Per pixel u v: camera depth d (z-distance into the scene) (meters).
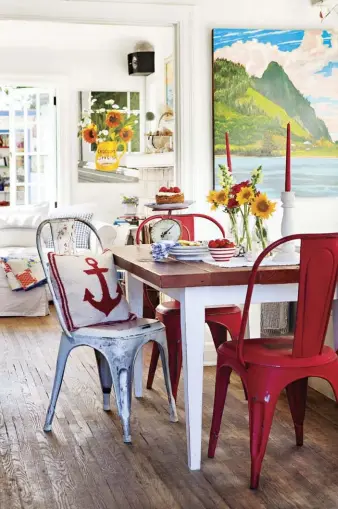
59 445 3.41
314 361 2.94
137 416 3.84
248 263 3.18
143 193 9.09
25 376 4.69
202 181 5.11
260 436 2.88
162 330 3.63
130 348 3.44
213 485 2.91
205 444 3.39
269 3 5.11
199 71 5.04
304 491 2.83
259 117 5.16
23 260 6.97
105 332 3.44
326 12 5.20
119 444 3.41
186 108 5.03
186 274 2.93
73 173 9.00
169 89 7.86
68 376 4.67
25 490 2.90
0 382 4.55
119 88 8.91
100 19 4.84
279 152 5.21
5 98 9.17
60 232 3.80
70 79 8.82
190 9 4.96
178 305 4.14
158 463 3.16
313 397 4.12
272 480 2.95
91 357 5.18
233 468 3.09
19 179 9.32
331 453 3.24
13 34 8.12
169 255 3.67
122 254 3.84
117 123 7.71
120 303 3.67
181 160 5.06
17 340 5.82
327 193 5.32
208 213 5.11
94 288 3.60
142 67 8.48
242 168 5.16
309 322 2.89
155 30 7.92
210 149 5.11
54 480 2.99
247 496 2.80
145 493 2.85
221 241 3.26
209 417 3.80
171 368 4.00
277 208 5.24
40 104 9.07
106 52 8.86
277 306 4.62
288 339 3.20
